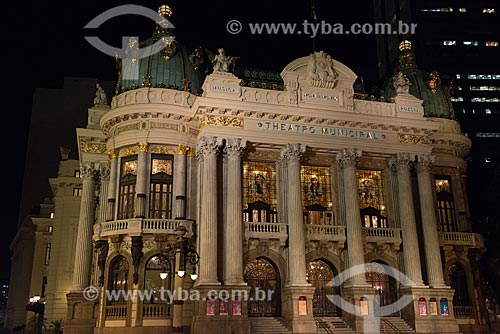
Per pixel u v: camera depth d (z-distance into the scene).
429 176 44.31
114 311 38.38
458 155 49.50
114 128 41.81
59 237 56.44
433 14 98.75
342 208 42.22
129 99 42.09
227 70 40.97
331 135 42.00
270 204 41.88
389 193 44.59
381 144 43.28
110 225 39.31
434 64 95.75
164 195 40.47
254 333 35.91
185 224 39.00
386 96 50.47
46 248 65.56
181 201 39.97
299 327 36.62
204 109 39.03
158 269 39.06
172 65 44.06
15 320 71.69
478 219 49.94
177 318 30.05
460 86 95.06
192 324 35.50
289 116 40.88
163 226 38.62
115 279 39.47
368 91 55.66
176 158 41.09
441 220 47.59
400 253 43.03
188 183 41.00
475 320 45.25
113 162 41.59
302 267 38.47
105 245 39.41
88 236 43.22
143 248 38.72
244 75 46.31
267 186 42.22
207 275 36.25
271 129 40.53
